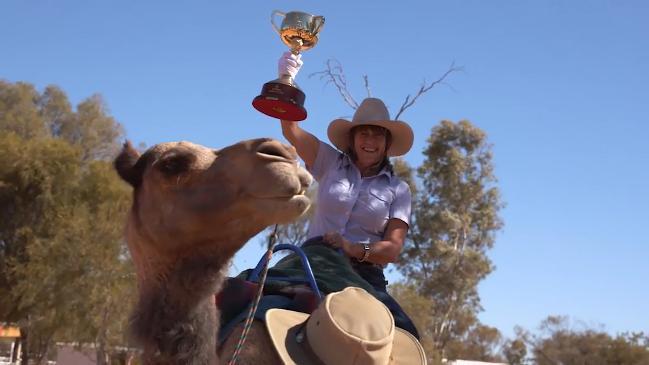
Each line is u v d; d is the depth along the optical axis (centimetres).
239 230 340
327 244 507
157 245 347
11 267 3747
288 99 505
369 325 397
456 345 5531
